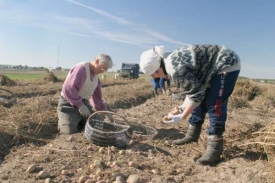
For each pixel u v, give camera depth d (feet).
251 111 31.24
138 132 17.69
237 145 14.11
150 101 36.06
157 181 11.06
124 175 11.34
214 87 12.53
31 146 15.19
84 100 18.06
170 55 12.42
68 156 13.28
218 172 12.19
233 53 12.64
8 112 20.20
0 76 53.52
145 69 12.87
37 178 11.03
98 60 16.78
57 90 47.21
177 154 14.46
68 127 17.20
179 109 14.07
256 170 11.63
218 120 12.85
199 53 12.30
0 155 14.02
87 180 10.55
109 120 18.06
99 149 14.01
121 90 44.39
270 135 12.39
